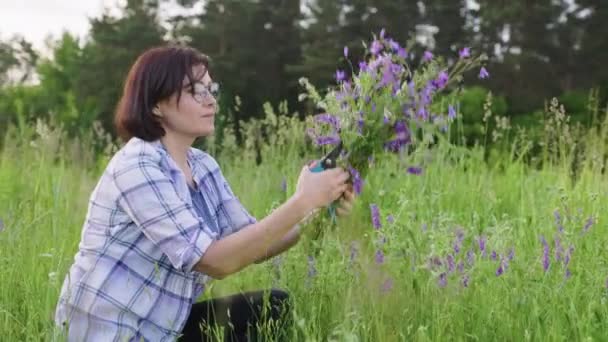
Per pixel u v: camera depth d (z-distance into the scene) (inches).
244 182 235.9
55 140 265.9
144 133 103.3
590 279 119.5
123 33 1344.7
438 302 108.3
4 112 1379.2
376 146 103.1
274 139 276.5
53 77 1647.4
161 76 101.9
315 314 108.0
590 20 1053.2
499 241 118.9
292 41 1274.6
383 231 110.6
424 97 100.5
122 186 98.0
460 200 192.7
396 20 1066.7
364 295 107.7
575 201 174.6
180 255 96.3
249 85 1259.2
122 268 99.4
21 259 134.5
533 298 109.1
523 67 1026.1
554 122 259.1
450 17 1082.7
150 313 100.4
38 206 180.4
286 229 99.2
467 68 101.2
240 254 97.3
